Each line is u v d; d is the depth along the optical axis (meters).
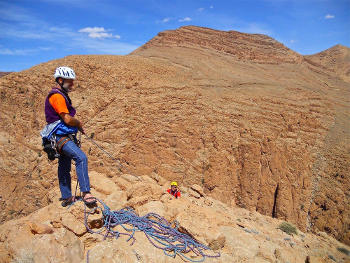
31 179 24.64
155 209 7.09
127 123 28.50
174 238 6.19
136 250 5.33
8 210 23.41
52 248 4.70
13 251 4.50
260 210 24.64
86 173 5.42
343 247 18.19
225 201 25.45
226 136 28.23
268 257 7.13
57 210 5.85
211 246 6.51
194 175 26.58
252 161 26.28
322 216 22.39
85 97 29.86
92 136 27.61
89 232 5.45
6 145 25.41
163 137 28.14
